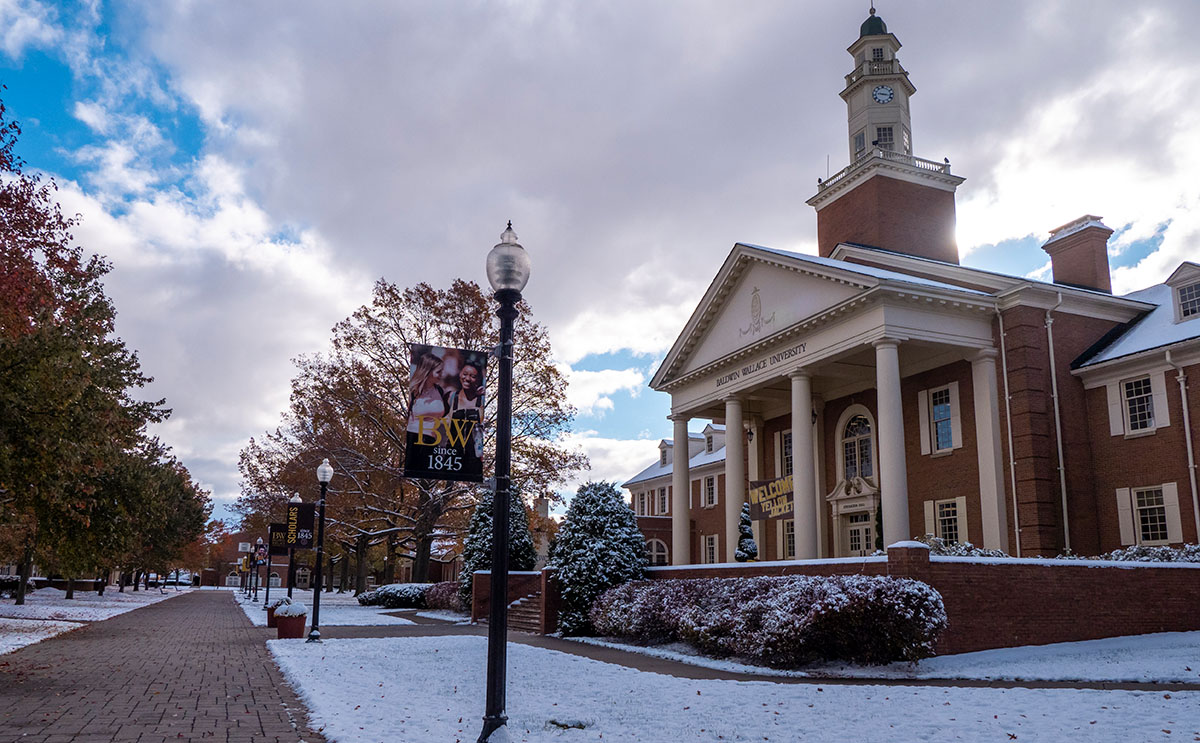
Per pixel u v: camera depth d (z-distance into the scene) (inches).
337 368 1766.7
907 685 528.7
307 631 1040.8
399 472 1749.5
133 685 526.0
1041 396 1016.2
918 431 1190.3
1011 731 372.8
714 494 2084.2
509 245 347.3
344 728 380.8
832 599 607.5
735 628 683.4
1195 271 1010.1
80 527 1013.8
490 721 299.4
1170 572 740.0
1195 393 949.2
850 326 1060.5
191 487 2623.0
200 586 4446.4
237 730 378.3
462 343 1785.2
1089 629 689.0
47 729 371.6
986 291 1098.7
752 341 1249.4
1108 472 1023.6
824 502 1378.0
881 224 1440.7
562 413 1828.2
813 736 370.6
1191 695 447.5
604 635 941.8
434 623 1235.2
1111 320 1109.7
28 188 633.6
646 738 369.7
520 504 1501.0
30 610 1363.2
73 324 962.1
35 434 705.6
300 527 1346.0
